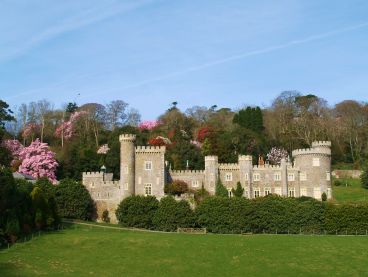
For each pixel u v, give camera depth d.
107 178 136.62
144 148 127.69
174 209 111.62
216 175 131.38
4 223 91.56
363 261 81.56
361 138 180.75
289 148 175.62
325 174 132.00
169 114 199.25
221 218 109.31
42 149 154.50
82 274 73.56
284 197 116.56
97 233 100.12
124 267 77.50
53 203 105.81
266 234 104.25
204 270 76.50
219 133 170.25
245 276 73.94
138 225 115.00
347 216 108.50
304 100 192.75
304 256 83.75
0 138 123.44
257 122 182.12
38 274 72.81
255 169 133.00
